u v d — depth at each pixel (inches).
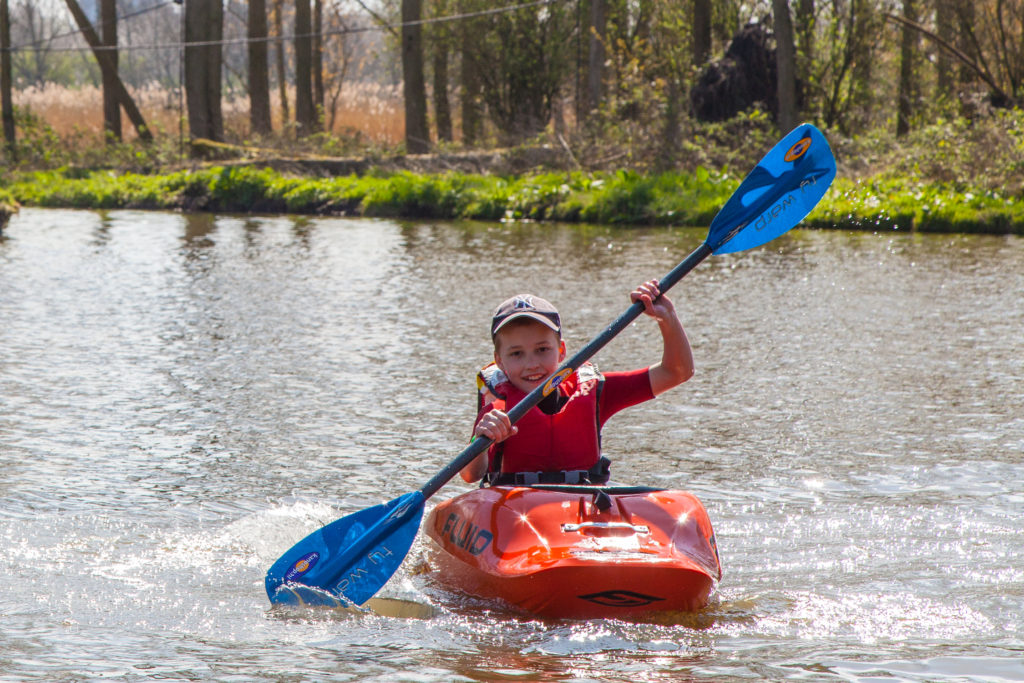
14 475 371.9
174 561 293.0
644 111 1790.1
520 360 286.0
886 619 248.8
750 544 304.3
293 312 722.8
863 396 490.3
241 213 1658.5
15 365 553.9
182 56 2226.9
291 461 394.0
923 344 606.5
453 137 2768.2
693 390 505.7
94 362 562.6
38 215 1568.7
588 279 882.1
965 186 1359.5
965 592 266.2
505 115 2186.3
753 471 380.5
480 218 1529.3
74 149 2331.4
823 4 1882.4
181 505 343.0
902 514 331.0
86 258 1021.8
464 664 220.1
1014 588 269.1
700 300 771.4
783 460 393.4
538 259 1019.9
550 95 2167.8
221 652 228.5
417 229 1353.3
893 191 1370.6
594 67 1956.2
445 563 269.4
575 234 1273.4
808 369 545.6
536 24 2159.2
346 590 264.1
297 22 2449.6
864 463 388.2
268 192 1718.8
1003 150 1373.0
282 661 223.0
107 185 1856.5
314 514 336.2
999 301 751.1
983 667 220.1
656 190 1449.3
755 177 310.2
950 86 1843.0
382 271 937.5
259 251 1095.6
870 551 298.4
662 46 2127.2
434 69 2460.6
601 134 1811.0
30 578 277.4
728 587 269.7
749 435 429.1
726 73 1775.3
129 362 564.1
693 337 631.8
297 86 2474.2
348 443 418.6
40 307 736.3
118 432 430.9
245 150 2144.4
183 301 769.6
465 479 304.7
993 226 1224.8
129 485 362.9
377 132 2778.1
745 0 2150.6
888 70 2065.7
